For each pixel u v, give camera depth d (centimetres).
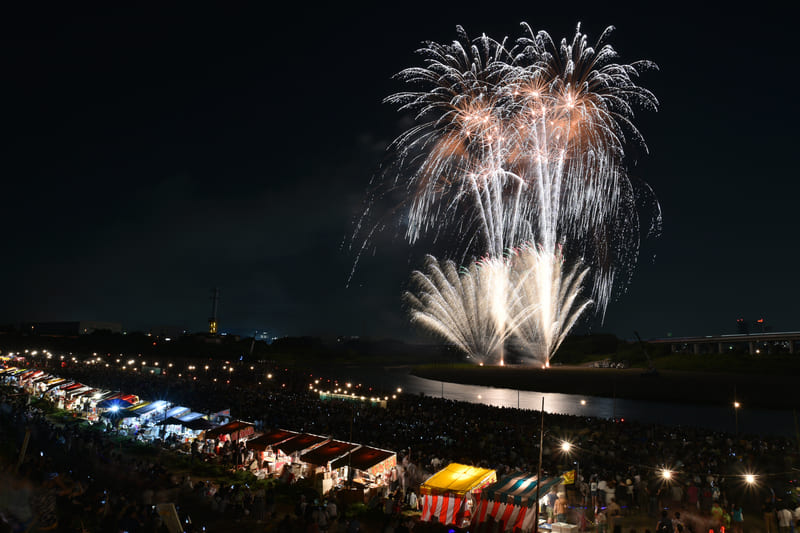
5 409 4862
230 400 5878
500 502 2256
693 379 9956
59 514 2064
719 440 4041
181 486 2994
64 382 6244
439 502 2448
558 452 3519
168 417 4144
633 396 8950
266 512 2531
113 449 3753
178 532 2089
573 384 10075
